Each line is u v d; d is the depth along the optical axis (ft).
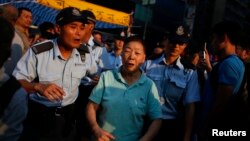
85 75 10.06
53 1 27.35
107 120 8.30
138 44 8.38
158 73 11.14
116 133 8.27
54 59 9.00
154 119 8.47
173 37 10.83
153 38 89.92
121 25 31.83
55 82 9.01
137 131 8.46
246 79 9.71
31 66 8.77
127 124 8.31
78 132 9.98
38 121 8.95
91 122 8.13
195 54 13.58
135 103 8.33
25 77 8.69
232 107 9.61
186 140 10.11
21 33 11.65
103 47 13.89
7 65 9.80
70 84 9.29
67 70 9.20
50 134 9.05
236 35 9.89
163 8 95.71
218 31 10.12
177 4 99.45
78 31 8.91
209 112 9.93
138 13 85.92
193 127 10.66
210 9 143.74
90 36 13.05
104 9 30.58
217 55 10.50
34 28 19.48
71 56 9.29
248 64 10.35
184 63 11.03
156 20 93.56
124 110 8.27
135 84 8.44
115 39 16.99
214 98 9.91
